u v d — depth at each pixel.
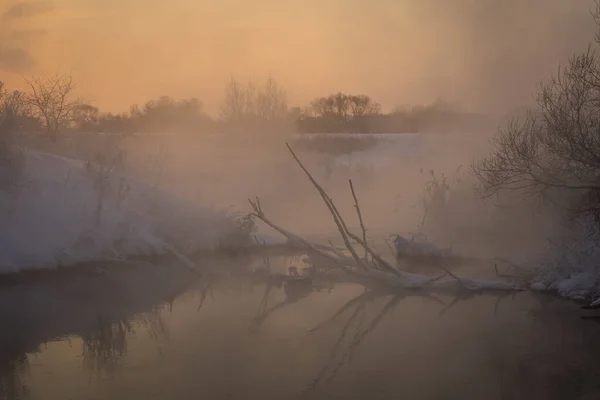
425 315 12.71
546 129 15.17
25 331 11.66
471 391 8.66
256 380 9.15
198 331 11.71
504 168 15.78
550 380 9.04
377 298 14.23
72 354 10.41
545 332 11.43
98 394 8.66
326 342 10.98
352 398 8.42
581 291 13.95
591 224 14.81
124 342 11.04
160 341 11.10
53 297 13.99
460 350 10.41
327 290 15.13
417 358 10.08
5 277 15.08
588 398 8.38
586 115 14.42
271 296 14.51
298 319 12.53
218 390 8.73
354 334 11.42
